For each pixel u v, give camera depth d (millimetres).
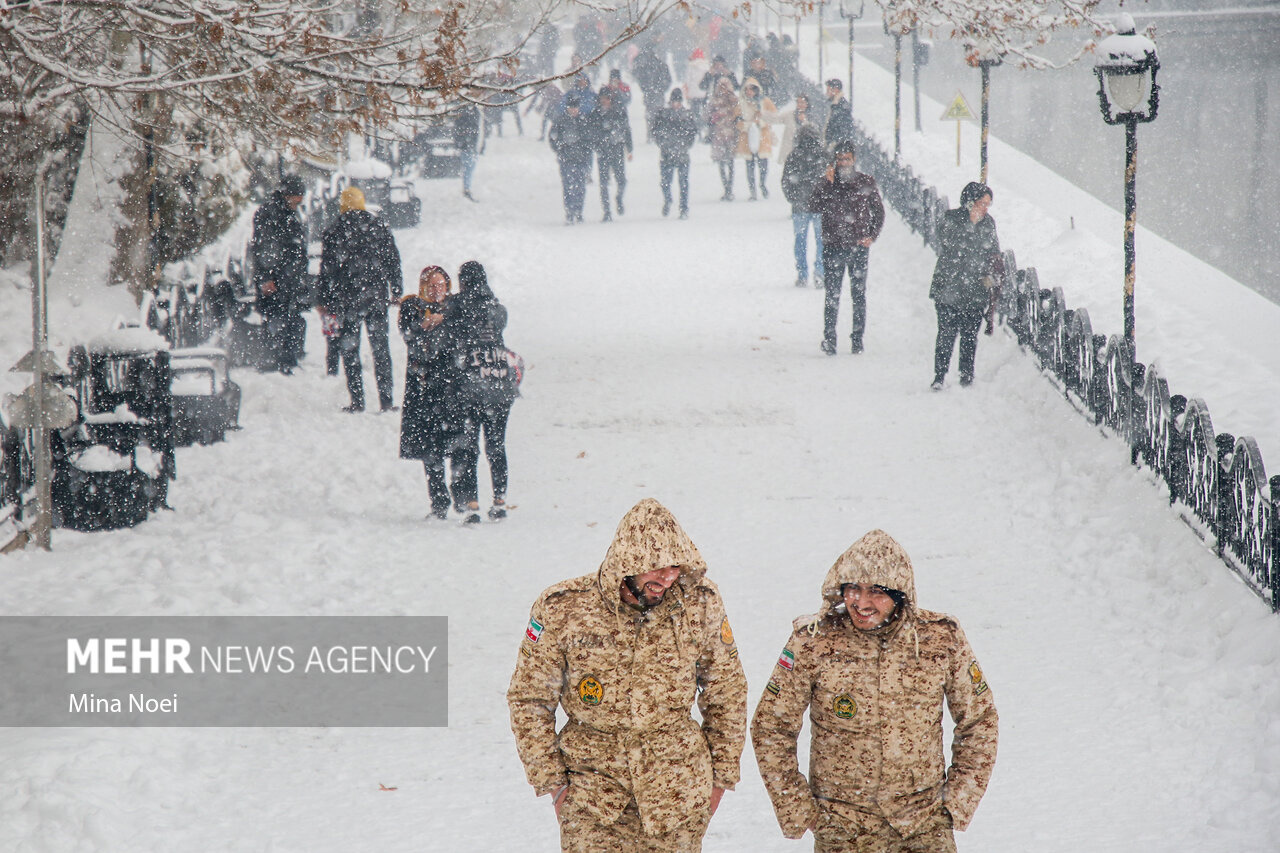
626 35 27688
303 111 28438
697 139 102312
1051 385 38594
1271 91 113250
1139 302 46719
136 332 31734
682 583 12047
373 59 28969
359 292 39844
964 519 29641
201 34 27172
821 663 11844
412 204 70500
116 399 31109
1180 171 83312
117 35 33969
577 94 72250
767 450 35875
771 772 12055
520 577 26578
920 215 63594
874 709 11758
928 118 101188
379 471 34656
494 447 30203
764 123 78312
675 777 12000
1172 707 19234
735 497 31906
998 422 37312
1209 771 17188
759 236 67688
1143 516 27078
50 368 27922
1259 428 32781
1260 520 22000
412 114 28797
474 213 74688
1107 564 25531
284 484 33344
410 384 29953
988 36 41469
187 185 46281
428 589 25844
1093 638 22406
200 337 43531
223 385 37844
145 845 15523
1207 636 21453
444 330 29547
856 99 109125
